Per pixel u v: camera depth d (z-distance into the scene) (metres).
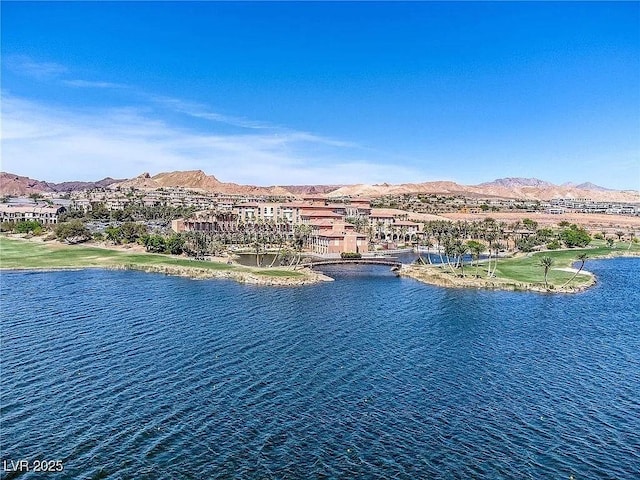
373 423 57.62
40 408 59.69
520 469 49.31
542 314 110.06
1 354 77.62
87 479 46.59
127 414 58.62
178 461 49.56
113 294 126.44
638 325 101.12
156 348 82.06
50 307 110.00
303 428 56.22
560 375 72.88
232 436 54.28
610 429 57.19
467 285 145.38
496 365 76.62
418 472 48.56
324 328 96.62
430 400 63.88
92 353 78.88
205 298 123.88
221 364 75.19
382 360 78.19
